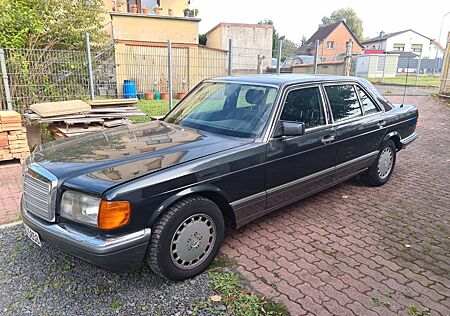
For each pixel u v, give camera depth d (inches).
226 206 128.2
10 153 239.8
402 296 112.1
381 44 2448.3
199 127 150.7
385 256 135.6
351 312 104.3
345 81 184.1
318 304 107.3
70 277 118.6
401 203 187.9
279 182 143.4
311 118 158.2
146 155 117.3
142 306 105.1
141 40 669.9
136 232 102.0
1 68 305.1
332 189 208.1
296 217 168.9
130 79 611.2
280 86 150.3
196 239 117.6
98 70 376.5
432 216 172.6
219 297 109.3
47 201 105.7
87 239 97.3
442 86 653.3
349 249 140.1
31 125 284.0
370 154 194.5
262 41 1064.8
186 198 114.5
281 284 116.5
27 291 111.2
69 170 107.3
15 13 324.5
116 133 146.6
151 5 816.9
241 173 127.3
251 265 127.4
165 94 606.2
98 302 106.6
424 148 315.0
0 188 203.0
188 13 787.4
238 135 139.3
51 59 331.0
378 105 202.7
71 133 249.3
